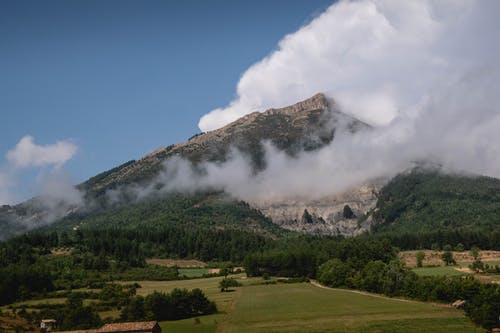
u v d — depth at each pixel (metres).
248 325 155.00
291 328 147.50
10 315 180.50
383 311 167.25
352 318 157.88
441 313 160.12
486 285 174.50
